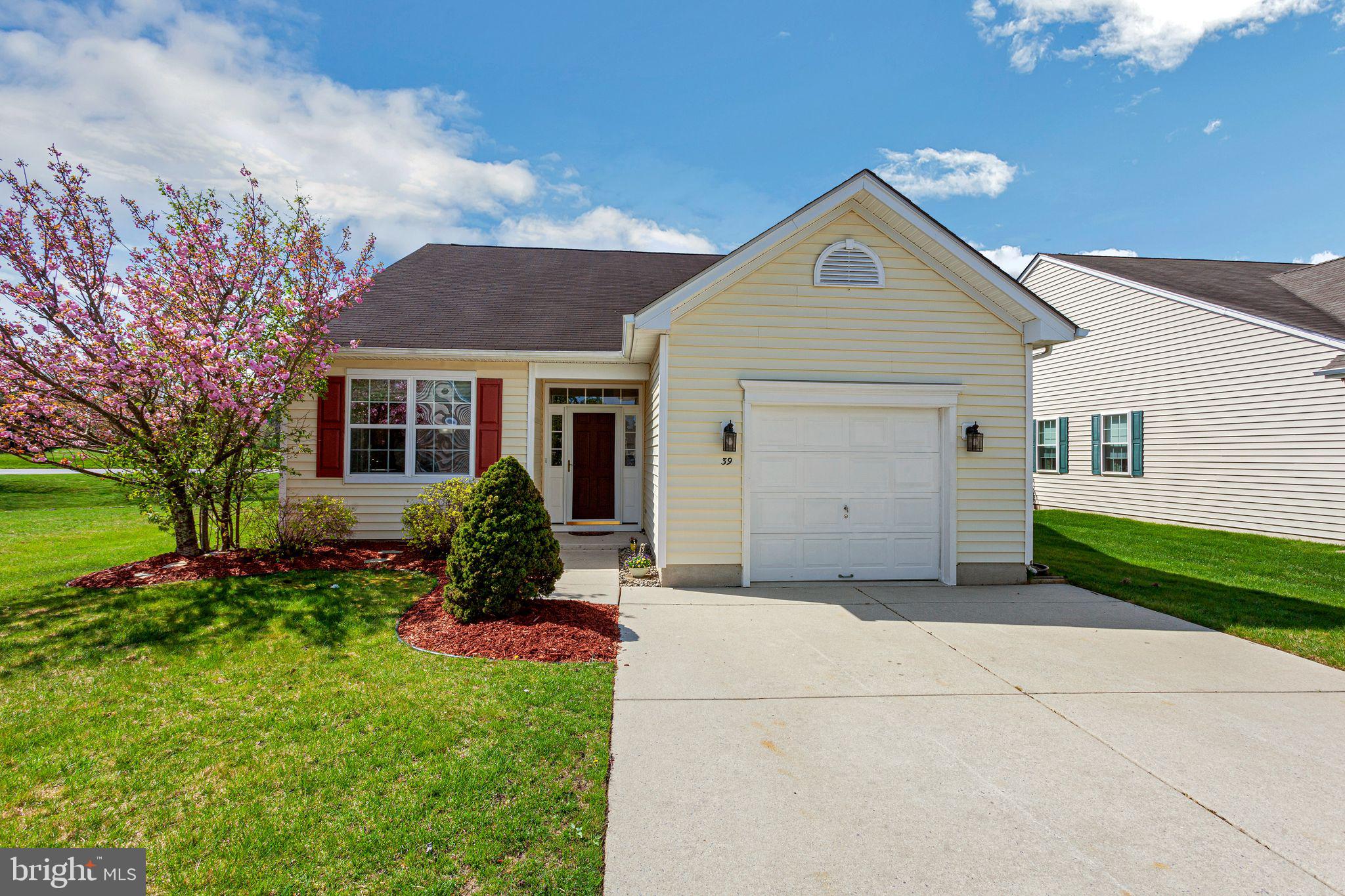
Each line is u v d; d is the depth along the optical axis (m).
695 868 2.42
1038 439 16.67
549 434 11.47
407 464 9.55
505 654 4.72
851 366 7.55
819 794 2.98
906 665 4.79
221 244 7.02
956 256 7.36
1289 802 2.95
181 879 2.30
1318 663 4.91
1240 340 11.52
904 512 7.77
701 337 7.39
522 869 2.38
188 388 6.67
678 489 7.36
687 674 4.53
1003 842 2.62
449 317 10.59
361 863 2.40
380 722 3.60
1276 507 10.98
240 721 3.61
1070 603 6.77
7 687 4.09
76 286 6.55
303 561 7.36
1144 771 3.22
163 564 6.98
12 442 6.43
